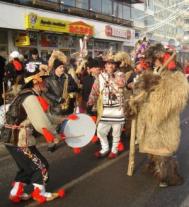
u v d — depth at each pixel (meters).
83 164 6.95
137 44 11.59
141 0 38.47
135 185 5.86
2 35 21.61
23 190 5.25
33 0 23.09
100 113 7.14
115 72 7.16
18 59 8.90
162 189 5.70
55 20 23.78
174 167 5.80
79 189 5.71
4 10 20.61
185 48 30.36
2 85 9.41
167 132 5.56
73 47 28.06
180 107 5.49
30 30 22.44
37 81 4.88
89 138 5.62
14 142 4.89
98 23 31.00
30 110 4.68
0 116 5.64
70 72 8.87
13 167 6.80
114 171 6.52
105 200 5.31
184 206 5.11
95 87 7.15
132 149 6.21
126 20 37.59
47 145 8.29
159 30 46.59
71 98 8.49
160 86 5.46
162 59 5.79
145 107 5.62
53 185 5.88
